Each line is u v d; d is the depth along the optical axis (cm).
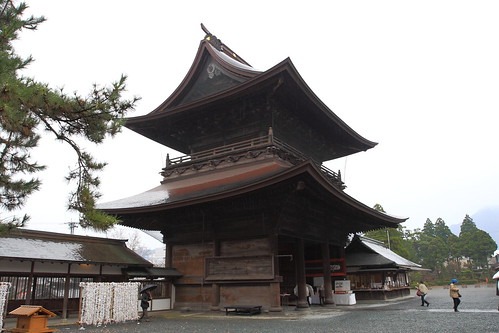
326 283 3059
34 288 2223
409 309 2625
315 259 3366
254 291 2402
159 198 2748
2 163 1233
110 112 1266
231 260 2466
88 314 1909
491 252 11725
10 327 1789
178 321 2052
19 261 2059
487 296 4481
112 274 2483
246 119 3089
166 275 2667
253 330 1616
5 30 1157
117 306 2028
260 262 2364
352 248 4131
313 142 3716
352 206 2742
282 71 2528
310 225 2881
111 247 2661
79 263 2212
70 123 1280
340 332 1503
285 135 3247
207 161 3031
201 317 2238
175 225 2881
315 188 2339
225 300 2498
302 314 2312
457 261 12162
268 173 2512
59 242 2350
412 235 12575
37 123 1146
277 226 2431
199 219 2747
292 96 2858
